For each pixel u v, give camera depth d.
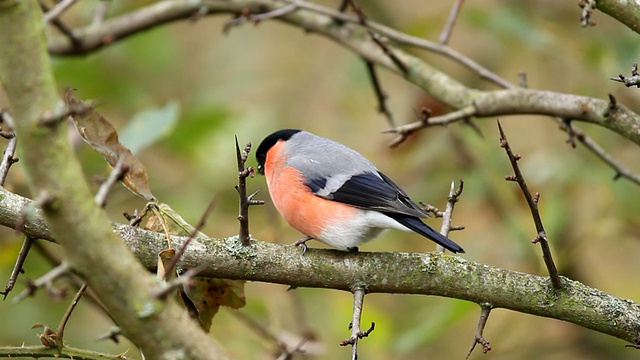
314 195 7.95
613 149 11.23
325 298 11.51
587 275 11.09
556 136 12.55
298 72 14.00
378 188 7.78
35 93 4.00
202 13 11.28
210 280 7.04
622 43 10.99
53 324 10.73
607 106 7.89
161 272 5.66
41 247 9.27
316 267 6.53
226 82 13.16
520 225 10.52
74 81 11.69
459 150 11.62
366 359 10.30
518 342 11.78
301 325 10.59
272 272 6.50
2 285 10.54
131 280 4.39
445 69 13.41
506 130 12.88
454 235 12.20
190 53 13.95
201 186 11.77
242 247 6.47
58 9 6.88
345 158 8.22
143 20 11.32
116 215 11.36
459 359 11.73
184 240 6.43
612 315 6.35
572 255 10.59
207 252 6.41
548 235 10.31
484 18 11.15
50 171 4.13
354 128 12.91
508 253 10.72
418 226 7.30
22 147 4.09
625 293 12.12
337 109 13.09
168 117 9.41
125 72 12.37
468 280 6.48
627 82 6.46
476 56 13.33
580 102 8.20
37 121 4.01
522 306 6.44
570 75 12.25
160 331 4.45
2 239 9.78
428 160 11.70
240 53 13.71
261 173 9.06
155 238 6.42
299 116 13.56
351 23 10.92
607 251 12.55
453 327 12.01
